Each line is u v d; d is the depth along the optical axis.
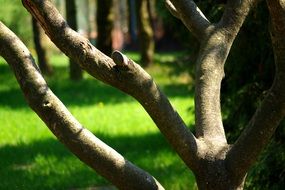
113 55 3.88
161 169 10.72
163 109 4.07
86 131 3.98
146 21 28.47
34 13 3.95
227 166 4.31
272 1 3.81
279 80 4.05
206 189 4.34
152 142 13.30
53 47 39.03
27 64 3.90
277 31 3.91
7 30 3.92
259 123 4.15
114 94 21.58
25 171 10.85
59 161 11.47
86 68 3.94
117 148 12.76
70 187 10.00
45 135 14.25
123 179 4.04
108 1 25.12
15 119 16.36
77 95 21.19
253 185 7.68
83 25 67.44
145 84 3.99
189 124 12.75
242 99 8.77
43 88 3.89
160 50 46.62
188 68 12.38
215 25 4.73
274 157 7.55
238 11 4.69
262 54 8.45
